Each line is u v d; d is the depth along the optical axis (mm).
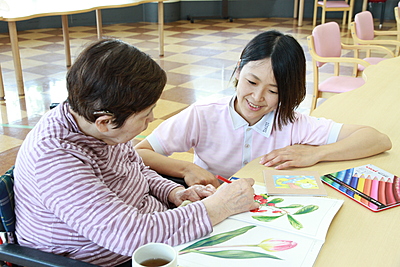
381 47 3809
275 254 995
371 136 1548
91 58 984
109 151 1228
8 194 1172
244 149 1700
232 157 1728
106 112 999
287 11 9797
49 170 1027
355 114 1918
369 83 2414
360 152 1517
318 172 1413
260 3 9734
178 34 7938
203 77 5160
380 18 8641
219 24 9023
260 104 1472
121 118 1016
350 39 7398
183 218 1078
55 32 7988
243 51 1469
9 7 4375
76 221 1028
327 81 3580
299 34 7855
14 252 1062
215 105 1707
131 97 987
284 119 1524
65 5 4848
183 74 5285
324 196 1260
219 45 6980
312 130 1621
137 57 1008
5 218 1168
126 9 9062
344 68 5555
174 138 1690
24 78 4988
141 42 7199
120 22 9094
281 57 1366
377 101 2098
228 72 5387
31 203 1108
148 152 1638
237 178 1378
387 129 1762
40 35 7656
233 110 1661
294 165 1448
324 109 1978
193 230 1062
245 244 1034
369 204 1214
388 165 1476
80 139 1097
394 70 2717
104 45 1005
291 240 1047
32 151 1055
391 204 1217
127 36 7707
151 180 1521
